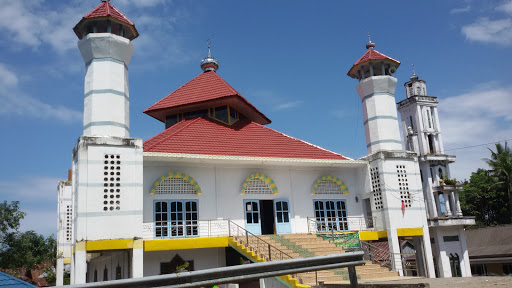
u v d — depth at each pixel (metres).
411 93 47.62
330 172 25.89
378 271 19.64
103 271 25.06
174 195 21.81
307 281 17.09
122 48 20.97
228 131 25.72
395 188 24.47
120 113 20.44
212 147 23.33
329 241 22.39
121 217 18.72
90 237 18.02
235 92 26.23
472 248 38.06
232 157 21.92
